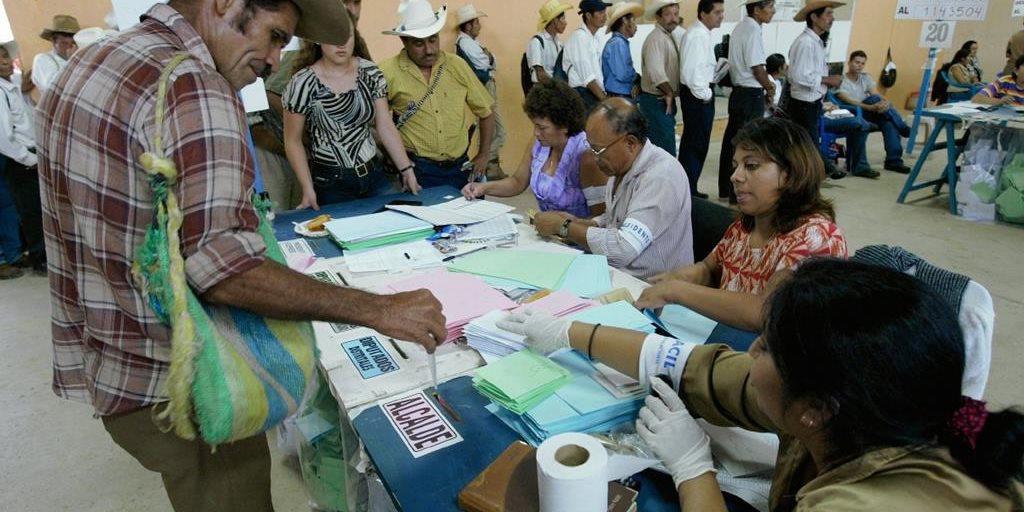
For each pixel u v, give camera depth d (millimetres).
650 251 1719
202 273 738
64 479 1891
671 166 1688
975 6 4910
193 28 827
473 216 1897
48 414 2215
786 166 1244
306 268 1566
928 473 541
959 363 520
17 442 2066
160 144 729
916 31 7602
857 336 516
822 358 532
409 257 1597
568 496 644
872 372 511
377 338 1197
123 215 780
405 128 2715
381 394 1013
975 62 6887
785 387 583
